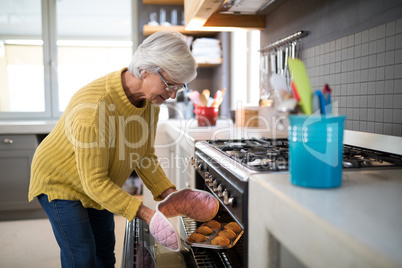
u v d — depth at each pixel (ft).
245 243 3.46
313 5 6.40
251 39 10.84
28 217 11.28
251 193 3.30
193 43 11.92
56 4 12.90
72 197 4.55
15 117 12.87
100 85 4.29
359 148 5.07
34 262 8.29
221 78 12.04
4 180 10.87
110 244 5.63
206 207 4.49
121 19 13.38
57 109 13.09
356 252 1.80
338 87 5.72
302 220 2.34
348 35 5.41
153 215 3.98
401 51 4.34
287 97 2.95
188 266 4.11
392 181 3.13
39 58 12.96
